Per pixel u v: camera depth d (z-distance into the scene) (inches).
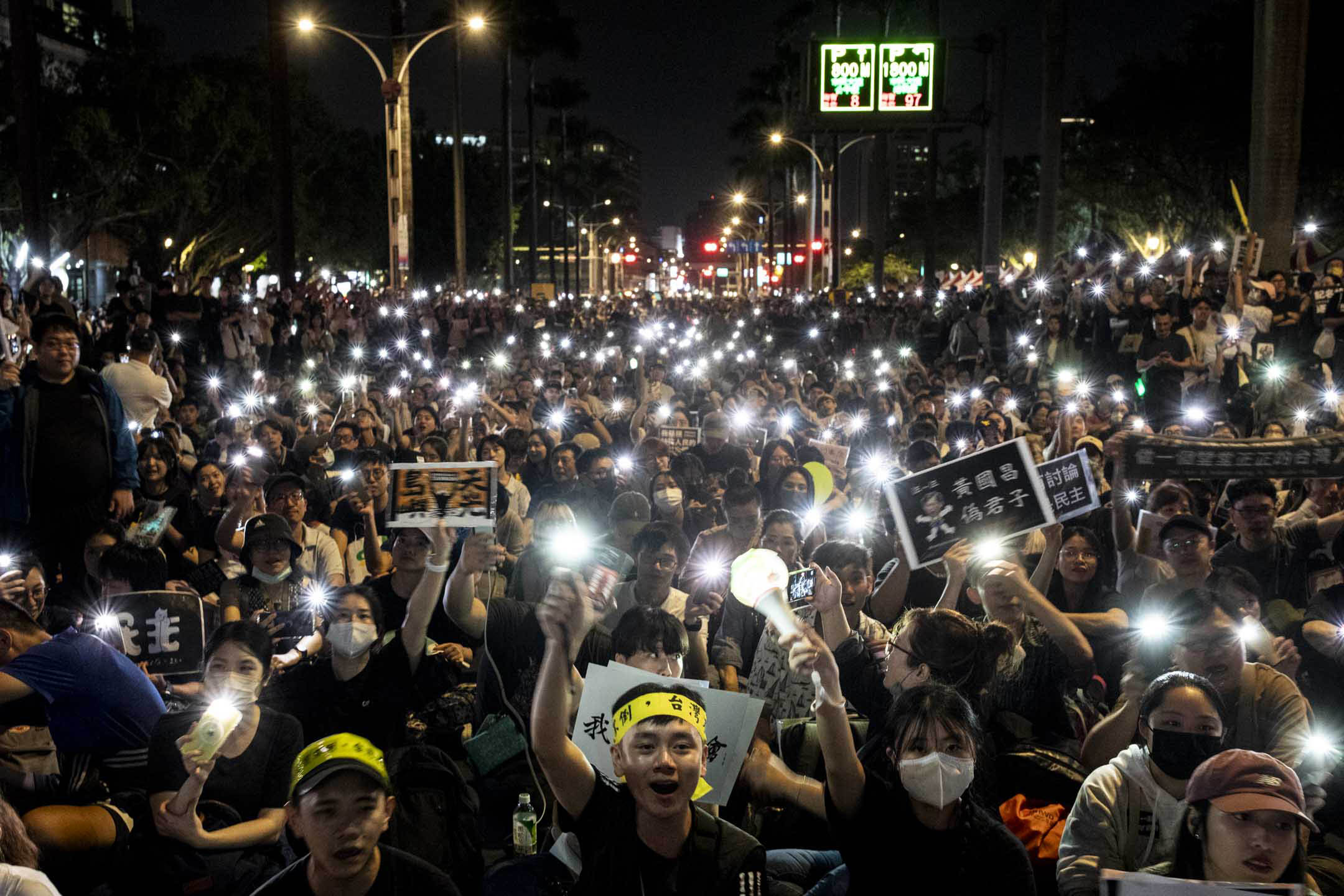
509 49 2504.9
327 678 235.9
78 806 203.6
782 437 440.8
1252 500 302.2
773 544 286.2
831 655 155.6
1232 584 242.8
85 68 2113.7
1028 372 864.3
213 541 361.1
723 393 698.8
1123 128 1996.8
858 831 162.2
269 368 982.4
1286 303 754.8
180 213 2308.1
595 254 6289.4
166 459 381.4
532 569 250.7
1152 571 290.5
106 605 235.6
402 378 773.3
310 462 455.5
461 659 246.1
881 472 360.2
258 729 202.8
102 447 334.0
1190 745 167.0
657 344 1247.5
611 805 153.3
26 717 211.3
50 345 324.8
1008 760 209.3
